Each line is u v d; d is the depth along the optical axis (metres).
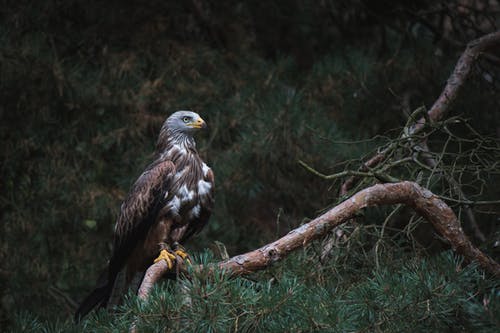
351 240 7.20
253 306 5.18
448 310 5.14
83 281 12.41
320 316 5.06
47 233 12.29
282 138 12.06
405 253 7.23
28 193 12.38
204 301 5.04
